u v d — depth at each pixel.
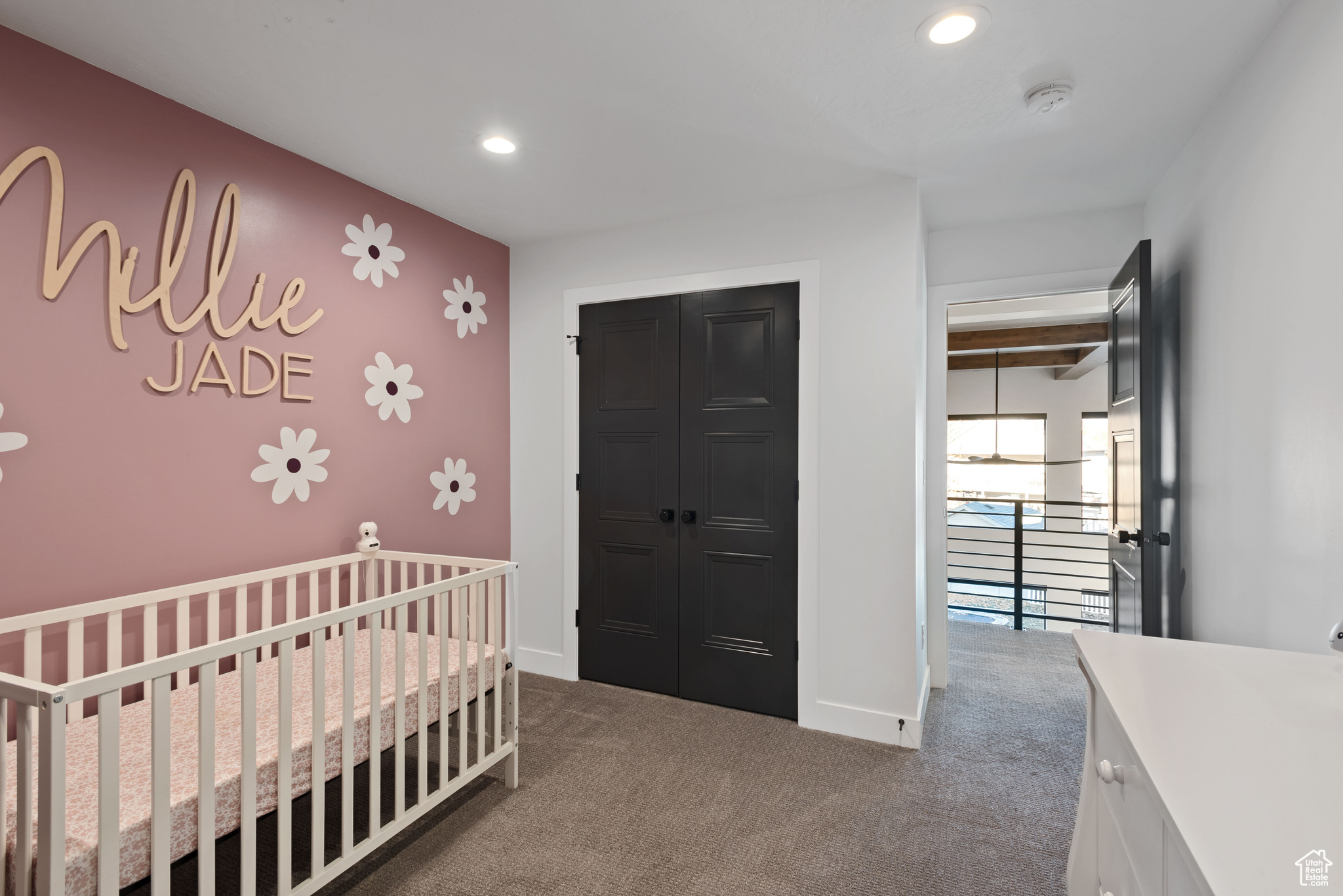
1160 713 1.04
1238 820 0.74
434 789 2.34
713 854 1.98
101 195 1.87
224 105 2.08
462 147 2.39
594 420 3.38
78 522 1.83
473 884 1.85
